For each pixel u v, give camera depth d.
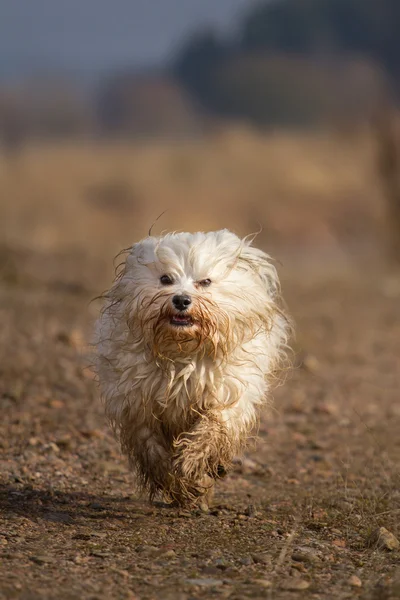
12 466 10.53
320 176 58.00
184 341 8.74
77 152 65.44
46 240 33.03
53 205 49.84
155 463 9.08
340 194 55.50
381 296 26.78
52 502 9.41
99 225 47.34
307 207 54.53
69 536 8.34
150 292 8.88
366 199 53.84
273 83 134.00
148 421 9.07
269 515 9.35
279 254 43.41
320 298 25.91
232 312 8.94
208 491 9.50
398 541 8.39
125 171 58.38
